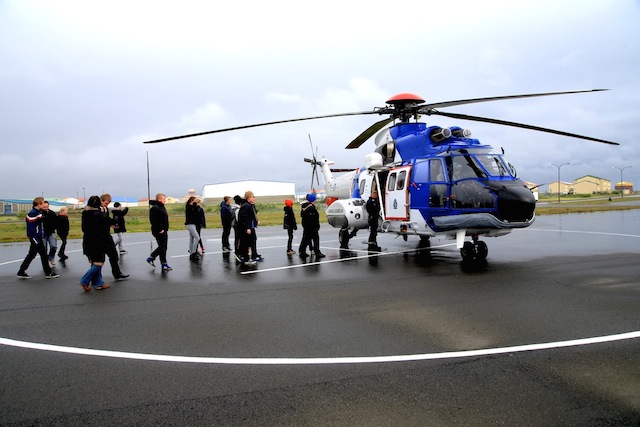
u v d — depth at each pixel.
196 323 5.88
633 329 5.07
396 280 8.41
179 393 3.75
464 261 10.43
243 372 4.16
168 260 12.18
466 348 4.61
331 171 17.14
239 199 11.56
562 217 27.22
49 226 11.39
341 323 5.68
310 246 12.34
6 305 7.20
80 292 8.15
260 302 6.98
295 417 3.29
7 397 3.74
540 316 5.70
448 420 3.18
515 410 3.29
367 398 3.55
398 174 11.55
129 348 4.93
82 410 3.48
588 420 3.13
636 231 16.88
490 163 9.91
